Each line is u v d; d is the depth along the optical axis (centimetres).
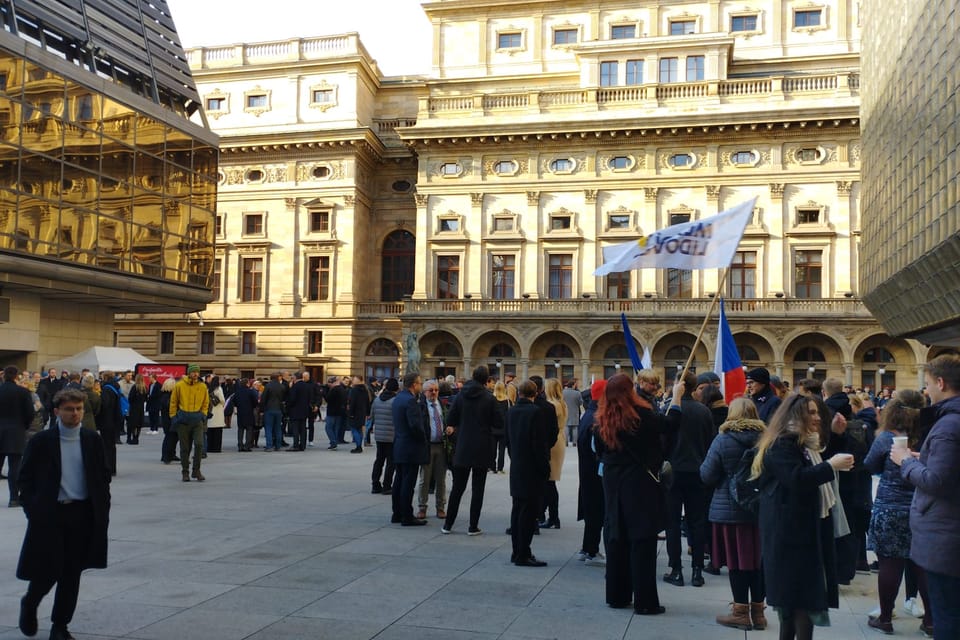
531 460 1133
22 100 3133
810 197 4878
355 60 5656
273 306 5659
